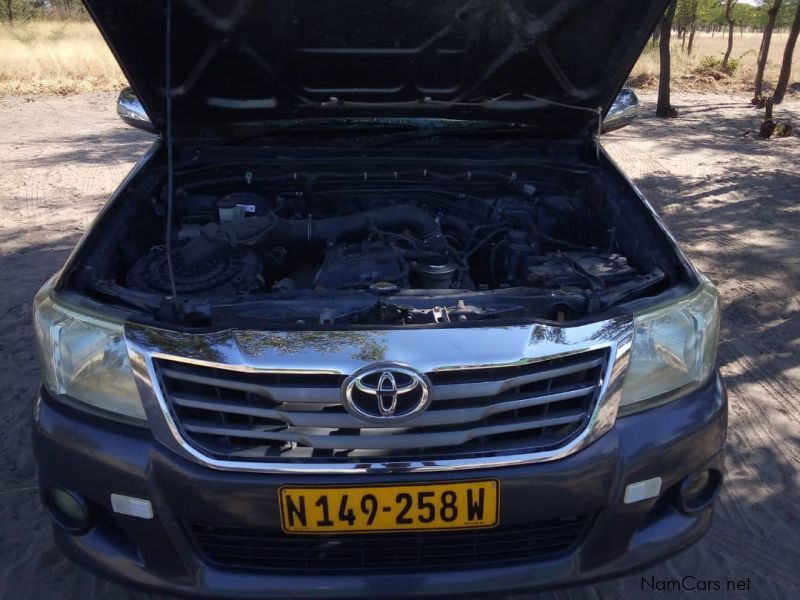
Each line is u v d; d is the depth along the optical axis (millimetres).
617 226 2732
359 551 1940
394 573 1931
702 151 9367
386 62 2881
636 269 2484
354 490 1835
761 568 2576
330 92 3049
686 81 16641
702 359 2143
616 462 1930
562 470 1885
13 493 2932
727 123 11516
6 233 6168
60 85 15023
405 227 2891
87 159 8867
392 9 2637
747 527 2773
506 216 3092
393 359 1825
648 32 2613
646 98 14336
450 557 1968
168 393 1892
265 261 2760
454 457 1856
